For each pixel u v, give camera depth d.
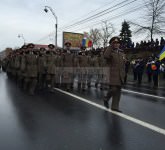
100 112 7.68
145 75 24.22
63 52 13.52
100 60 13.66
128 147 4.82
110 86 7.95
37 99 10.02
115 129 5.97
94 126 6.21
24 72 12.25
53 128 6.04
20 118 6.97
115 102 7.93
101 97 10.51
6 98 10.25
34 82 11.52
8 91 12.45
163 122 6.59
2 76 24.92
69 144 4.98
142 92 12.85
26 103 9.15
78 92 12.16
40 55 13.35
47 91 12.52
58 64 13.32
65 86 13.94
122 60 7.76
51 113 7.55
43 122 6.57
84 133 5.67
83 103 9.13
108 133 5.67
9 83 16.72
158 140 5.22
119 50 7.90
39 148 4.77
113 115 7.32
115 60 7.70
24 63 11.68
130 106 8.76
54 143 5.04
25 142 5.11
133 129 5.97
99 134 5.60
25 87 13.12
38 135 5.53
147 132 5.75
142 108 8.41
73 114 7.43
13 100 9.78
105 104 8.24
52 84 12.29
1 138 5.35
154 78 16.69
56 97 10.54
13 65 20.23
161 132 5.74
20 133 5.67
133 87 15.65
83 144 4.98
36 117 7.08
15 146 4.89
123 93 12.38
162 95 11.67
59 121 6.66
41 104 8.96
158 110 8.09
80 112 7.69
